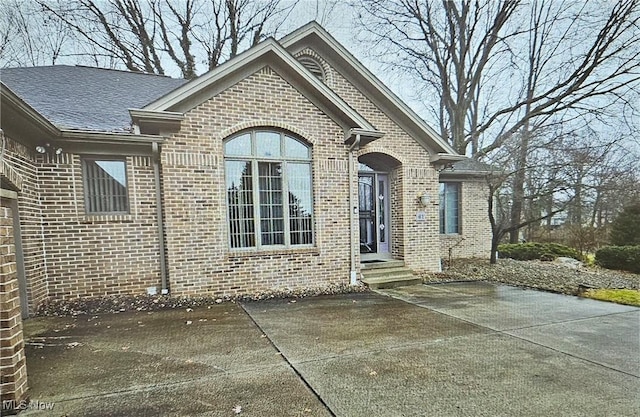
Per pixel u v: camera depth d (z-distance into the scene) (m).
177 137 6.45
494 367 3.49
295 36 8.79
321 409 2.71
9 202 2.80
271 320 5.21
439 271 9.64
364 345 4.14
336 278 7.69
